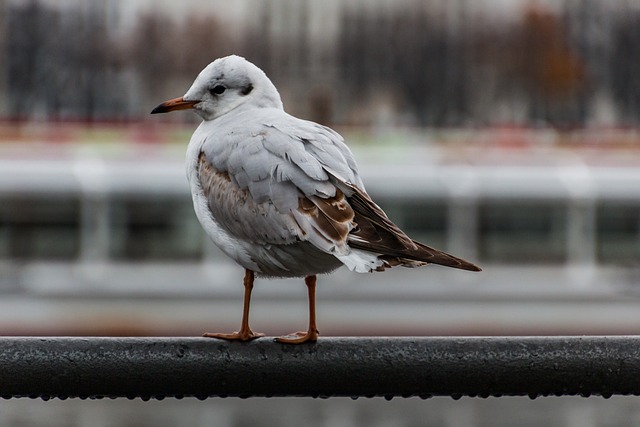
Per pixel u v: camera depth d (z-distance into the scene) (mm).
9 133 19641
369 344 4176
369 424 14891
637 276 17438
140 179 17219
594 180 17547
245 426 14680
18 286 16828
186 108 6012
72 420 14984
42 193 16969
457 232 17516
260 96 5977
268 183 5172
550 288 17438
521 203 17547
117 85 32812
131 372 4125
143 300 17078
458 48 36219
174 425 14750
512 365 4152
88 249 17047
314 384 4191
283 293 17250
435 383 4176
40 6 31219
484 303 17422
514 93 34906
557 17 35250
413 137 21484
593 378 4168
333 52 36500
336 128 22703
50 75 31016
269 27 37281
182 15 35938
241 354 4152
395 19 36625
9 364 4086
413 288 17453
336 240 4844
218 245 5445
